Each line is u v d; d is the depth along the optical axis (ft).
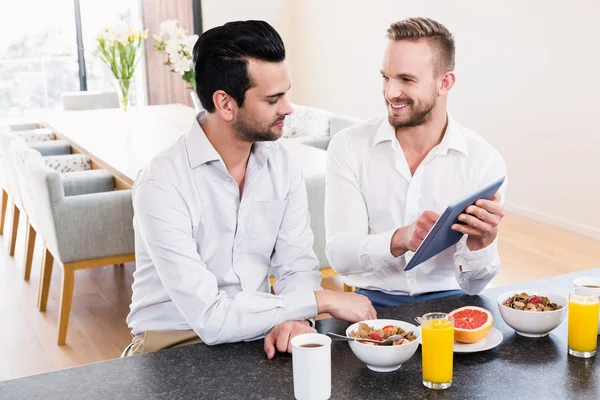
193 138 5.89
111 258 11.54
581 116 15.83
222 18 25.68
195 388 4.77
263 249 6.35
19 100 25.22
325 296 5.76
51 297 13.52
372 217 7.22
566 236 16.10
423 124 6.82
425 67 6.52
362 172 7.14
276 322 5.56
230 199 6.03
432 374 4.69
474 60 18.39
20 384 4.87
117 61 16.89
